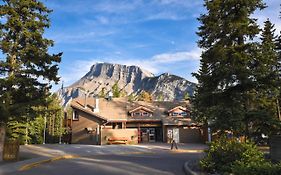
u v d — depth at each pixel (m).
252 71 20.16
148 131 52.44
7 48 22.70
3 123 22.95
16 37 23.31
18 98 23.89
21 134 43.62
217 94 21.45
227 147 15.02
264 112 19.39
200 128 50.34
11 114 22.39
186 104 54.97
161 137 51.97
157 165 20.75
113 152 33.78
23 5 23.22
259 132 19.72
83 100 55.03
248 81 20.06
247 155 14.06
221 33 22.08
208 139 46.22
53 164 22.53
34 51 23.25
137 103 55.91
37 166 21.27
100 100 55.06
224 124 19.20
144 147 39.28
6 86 22.58
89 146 39.66
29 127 48.78
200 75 22.34
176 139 49.91
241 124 19.08
